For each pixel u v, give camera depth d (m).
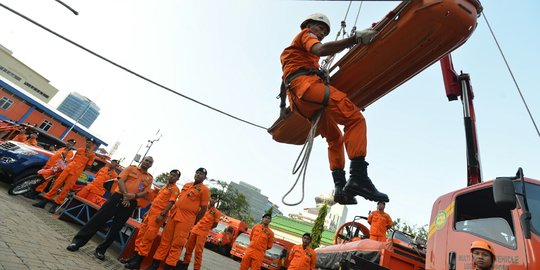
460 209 3.85
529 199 3.07
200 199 5.74
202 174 5.84
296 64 2.47
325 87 2.29
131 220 6.97
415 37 2.21
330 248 7.14
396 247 4.84
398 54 2.40
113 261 5.71
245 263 7.77
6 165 8.10
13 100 33.34
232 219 20.61
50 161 8.70
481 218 3.44
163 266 5.87
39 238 4.89
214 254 16.53
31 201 8.47
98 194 8.23
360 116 2.32
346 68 2.72
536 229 2.82
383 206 7.89
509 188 2.81
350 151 2.25
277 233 37.72
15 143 8.72
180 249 5.53
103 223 5.44
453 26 2.09
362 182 2.13
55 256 4.30
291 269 7.24
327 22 2.57
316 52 2.26
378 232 7.50
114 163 8.63
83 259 4.85
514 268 2.73
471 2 2.08
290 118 3.38
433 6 2.02
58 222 7.11
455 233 3.72
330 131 2.56
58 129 36.47
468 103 5.31
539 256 2.61
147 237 5.58
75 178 8.22
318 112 2.35
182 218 5.53
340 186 2.49
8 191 8.12
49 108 35.34
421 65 2.49
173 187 5.95
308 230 37.66
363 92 2.97
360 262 4.82
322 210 26.78
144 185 6.04
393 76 2.66
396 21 2.19
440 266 3.82
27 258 3.70
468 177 5.01
